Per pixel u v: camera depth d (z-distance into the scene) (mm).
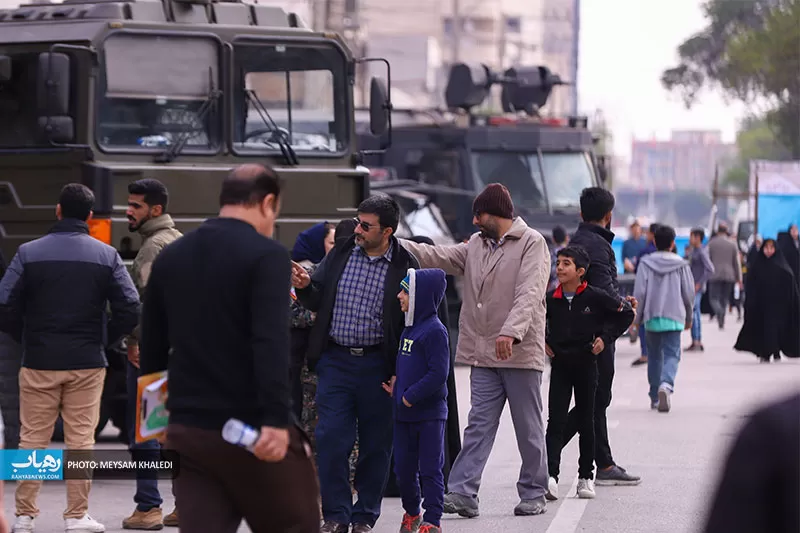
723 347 49156
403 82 126062
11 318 16422
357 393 16000
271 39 24266
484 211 17891
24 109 22703
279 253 10367
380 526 17312
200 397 10320
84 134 22281
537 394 18031
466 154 49000
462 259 18328
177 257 10500
